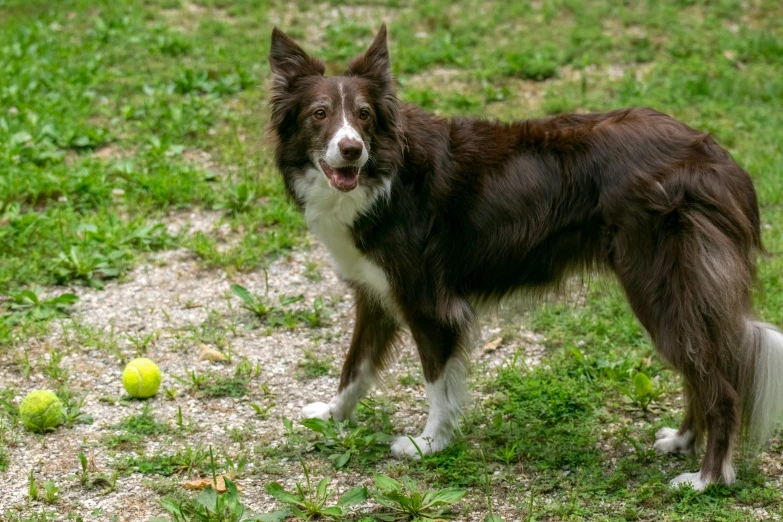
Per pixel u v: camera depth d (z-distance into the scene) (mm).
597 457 5785
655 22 13734
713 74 12180
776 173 9609
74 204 9109
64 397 6395
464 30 13680
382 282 5875
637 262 5410
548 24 13961
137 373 6426
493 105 11422
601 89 11820
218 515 4988
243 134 10609
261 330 7477
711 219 5273
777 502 5273
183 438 6039
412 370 7047
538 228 5695
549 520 5180
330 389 6746
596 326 7414
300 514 5129
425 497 5191
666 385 6680
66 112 10828
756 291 6031
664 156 5438
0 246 8227
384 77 5887
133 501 5336
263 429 6191
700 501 5273
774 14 14148
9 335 7137
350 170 5539
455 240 5777
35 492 5332
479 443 6023
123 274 8117
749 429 5438
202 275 8219
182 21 14125
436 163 5758
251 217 9039
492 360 7145
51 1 14672
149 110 10984
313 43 13383
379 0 14898
